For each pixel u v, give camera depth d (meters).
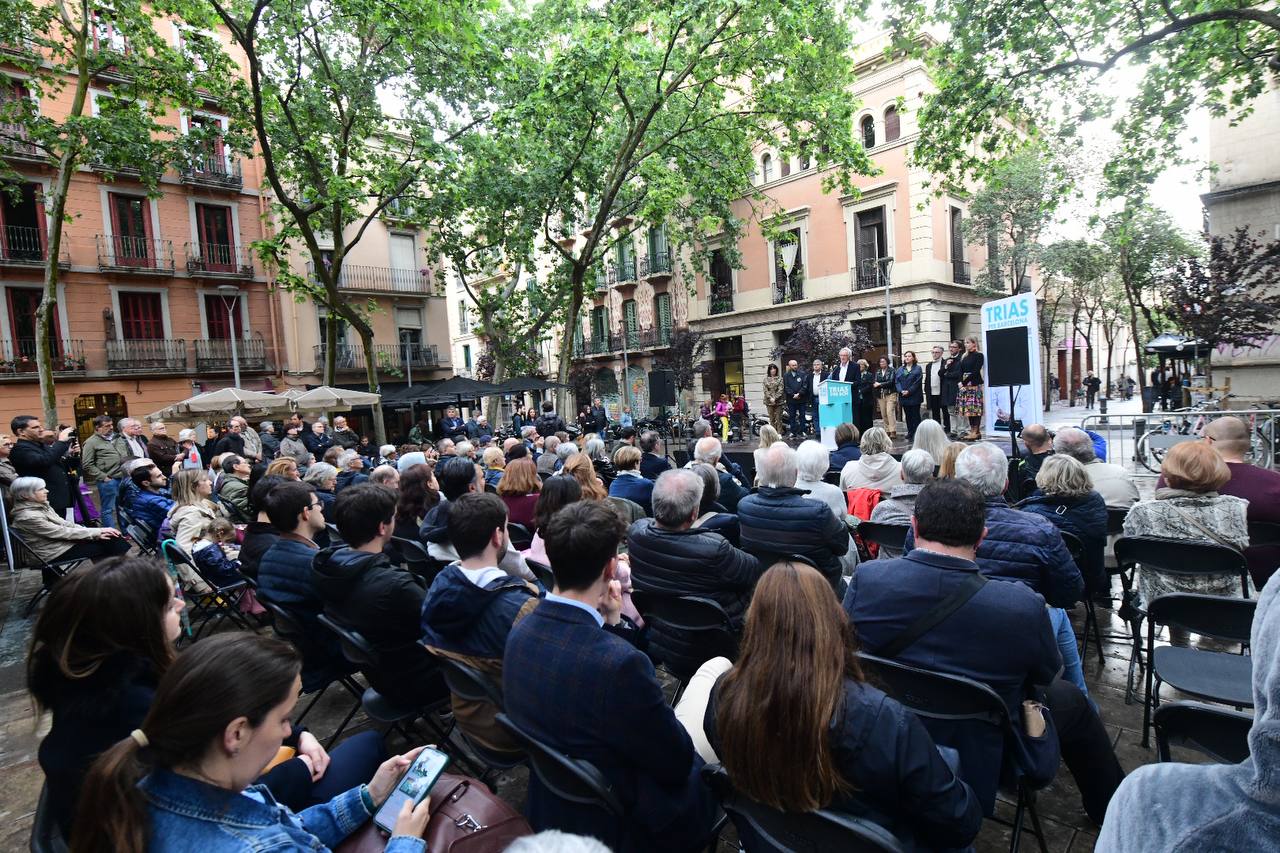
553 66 13.30
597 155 16.88
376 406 16.25
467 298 42.00
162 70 12.35
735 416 21.83
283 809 1.43
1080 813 2.53
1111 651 3.90
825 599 1.44
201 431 14.29
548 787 1.81
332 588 2.67
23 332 19.20
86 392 19.95
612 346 29.84
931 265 19.41
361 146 15.38
